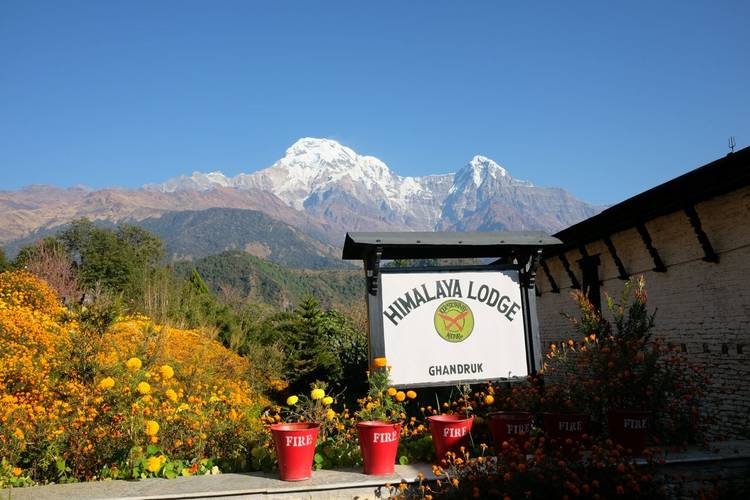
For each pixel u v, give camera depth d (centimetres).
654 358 676
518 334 797
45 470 575
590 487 482
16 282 1761
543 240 802
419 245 768
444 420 575
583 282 1388
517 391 707
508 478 478
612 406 655
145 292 2089
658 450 551
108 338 769
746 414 868
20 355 995
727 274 927
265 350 1916
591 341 745
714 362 947
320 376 1944
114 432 582
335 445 613
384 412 635
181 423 629
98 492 488
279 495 492
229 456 625
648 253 1128
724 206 927
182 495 479
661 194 1008
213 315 2442
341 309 2973
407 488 510
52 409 650
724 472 552
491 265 806
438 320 778
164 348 1050
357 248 813
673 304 1059
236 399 856
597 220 1219
